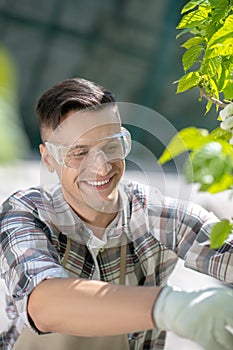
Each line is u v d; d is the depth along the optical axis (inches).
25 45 479.2
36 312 67.1
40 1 478.9
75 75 490.6
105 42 490.6
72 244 81.4
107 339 81.9
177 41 482.3
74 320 63.1
